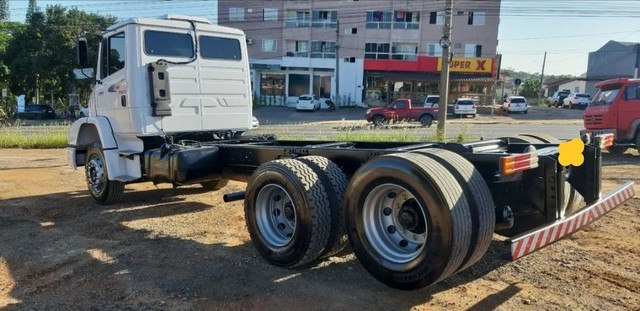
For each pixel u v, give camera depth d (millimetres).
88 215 6961
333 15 53344
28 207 7453
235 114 7719
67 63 47188
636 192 8000
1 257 5164
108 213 7066
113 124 7301
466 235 3652
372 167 4035
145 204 7641
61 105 48219
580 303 3908
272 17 54625
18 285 4445
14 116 44375
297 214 4438
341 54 53531
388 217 4156
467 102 38281
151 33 6906
